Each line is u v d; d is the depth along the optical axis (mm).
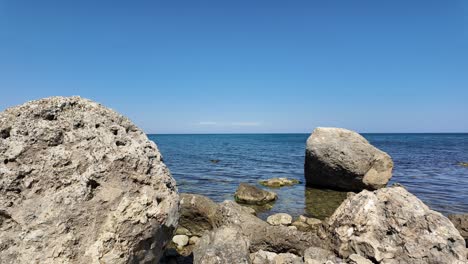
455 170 28688
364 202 8781
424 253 7543
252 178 24484
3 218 4160
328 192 19266
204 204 10469
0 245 4000
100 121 5164
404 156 43219
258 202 16594
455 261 7258
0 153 4398
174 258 7883
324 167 19719
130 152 4887
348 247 8305
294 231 8977
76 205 4344
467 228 10398
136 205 4574
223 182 22438
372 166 18578
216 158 40844
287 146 74625
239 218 9445
